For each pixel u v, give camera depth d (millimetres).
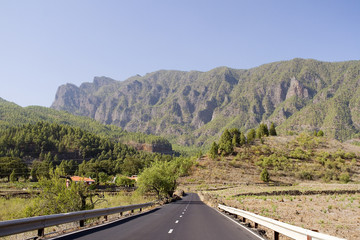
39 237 10258
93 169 172375
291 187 83438
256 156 142125
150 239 10430
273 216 21516
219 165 131750
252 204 36188
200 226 15039
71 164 187750
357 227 17828
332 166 122625
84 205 21391
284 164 126875
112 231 12367
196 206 35688
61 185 20812
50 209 20172
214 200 39125
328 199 40031
